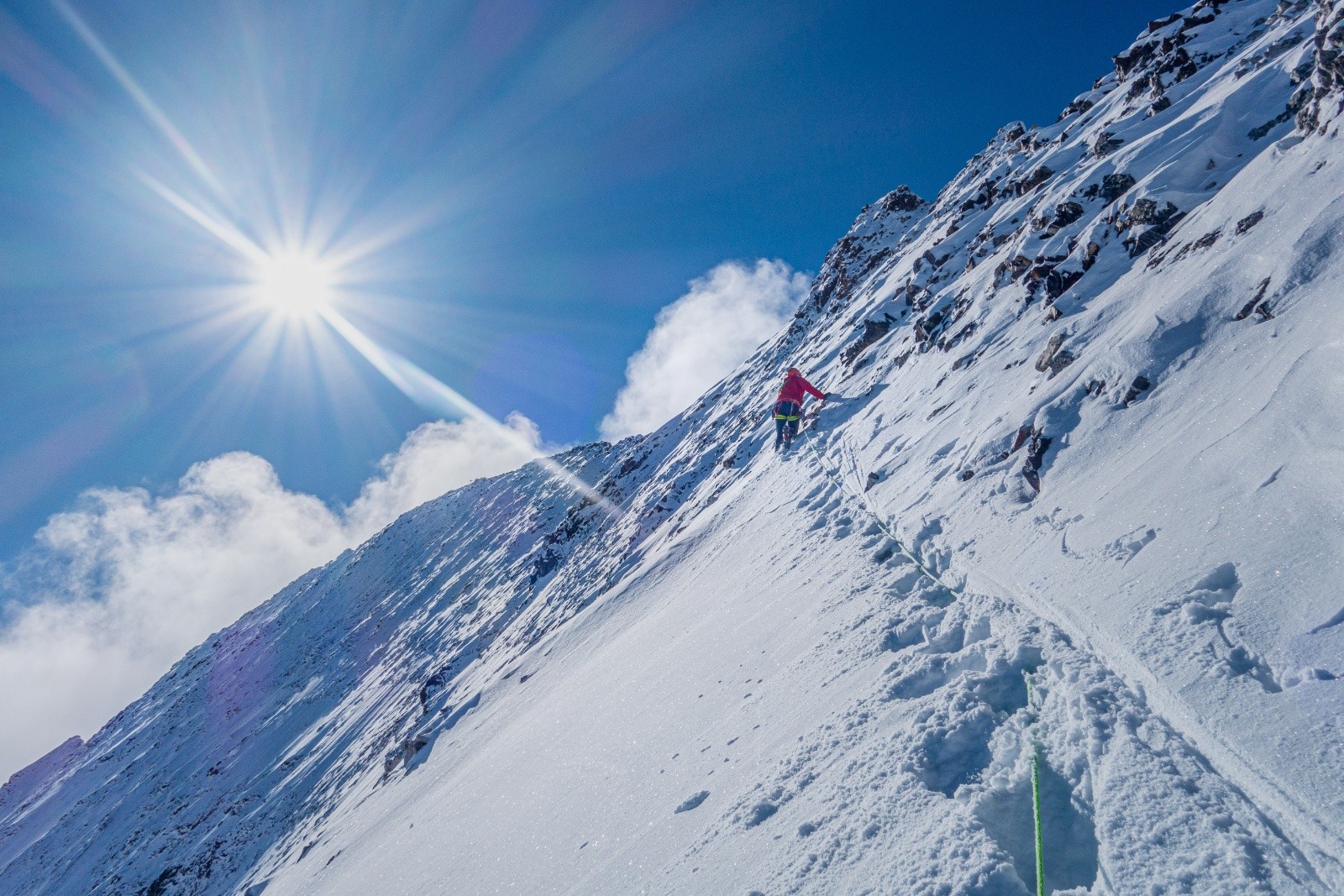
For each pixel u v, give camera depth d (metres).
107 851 74.19
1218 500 3.91
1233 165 9.16
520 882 5.62
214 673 123.81
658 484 35.41
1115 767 2.86
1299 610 2.94
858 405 15.62
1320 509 3.23
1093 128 17.97
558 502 92.69
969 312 13.09
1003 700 3.68
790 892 3.06
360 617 105.44
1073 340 7.66
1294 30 10.74
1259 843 2.29
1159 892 2.29
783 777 4.07
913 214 40.81
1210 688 2.94
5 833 105.94
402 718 44.59
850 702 4.43
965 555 5.79
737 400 38.84
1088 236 10.30
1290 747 2.49
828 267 42.16
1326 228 4.95
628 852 4.63
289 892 21.61
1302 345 4.27
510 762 10.20
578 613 22.81
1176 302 6.14
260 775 68.00
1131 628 3.54
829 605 6.48
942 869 2.67
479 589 75.69
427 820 11.48
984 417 8.45
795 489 12.93
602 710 8.80
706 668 7.29
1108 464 5.34
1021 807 2.93
